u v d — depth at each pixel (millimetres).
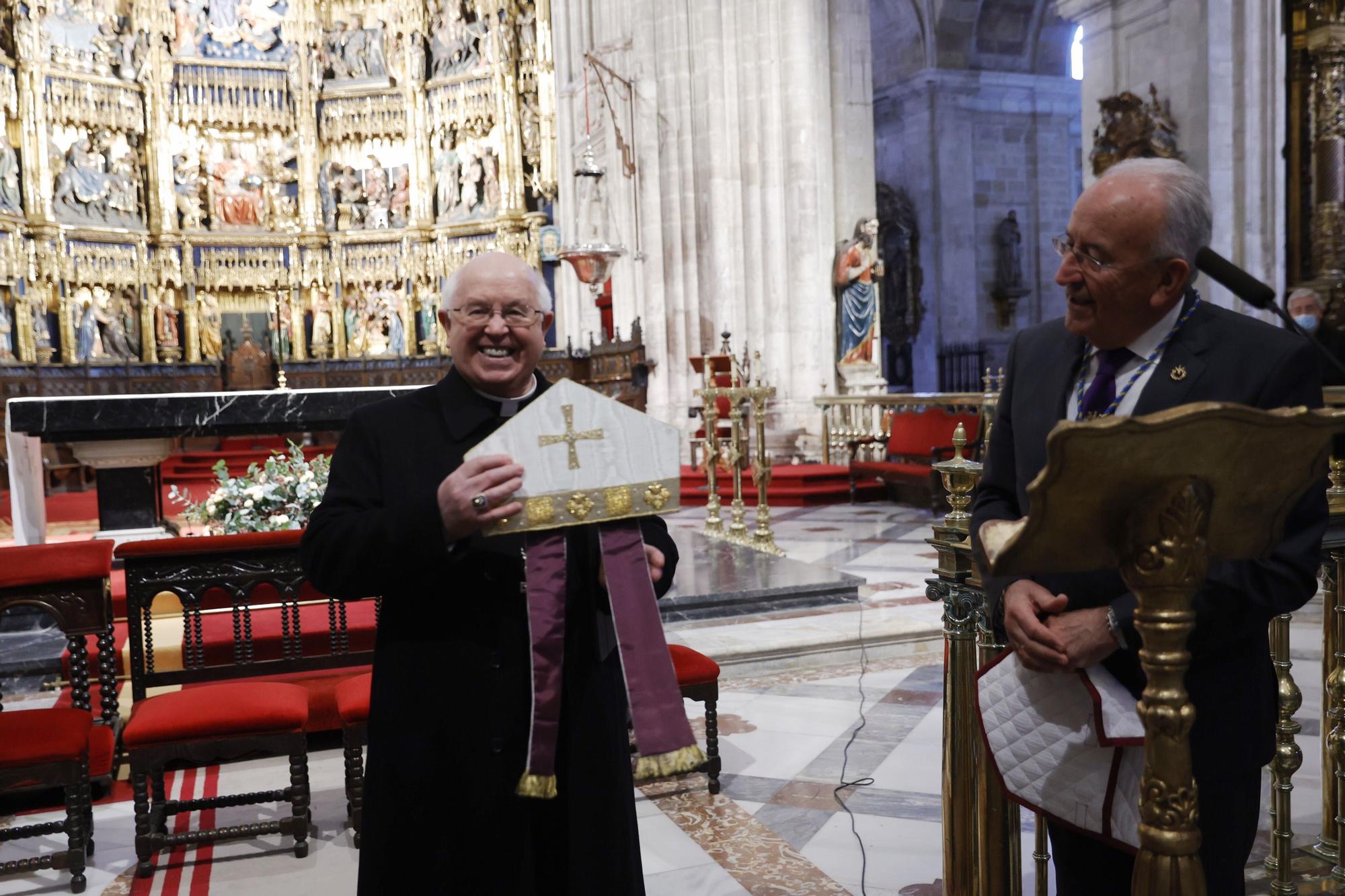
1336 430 1598
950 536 2645
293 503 6363
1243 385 1963
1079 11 12625
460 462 2420
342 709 3977
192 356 20297
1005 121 22219
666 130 15672
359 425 2498
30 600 4496
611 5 17516
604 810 2305
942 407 12891
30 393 17906
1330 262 9953
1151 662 1636
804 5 15016
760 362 13945
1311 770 3828
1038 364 2271
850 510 12641
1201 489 1582
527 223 20078
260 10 20781
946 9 21234
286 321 20859
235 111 20578
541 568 2223
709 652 6215
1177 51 11320
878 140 23219
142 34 19969
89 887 3738
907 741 5012
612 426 2254
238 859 3939
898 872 3631
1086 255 1990
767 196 15188
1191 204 1931
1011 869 2695
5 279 18281
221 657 5426
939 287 22000
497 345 2416
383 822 2291
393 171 21094
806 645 6367
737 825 4094
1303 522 1926
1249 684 2043
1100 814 1988
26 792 4527
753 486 13555
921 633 6629
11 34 18703
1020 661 2100
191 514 6688
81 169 19453
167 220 20141
